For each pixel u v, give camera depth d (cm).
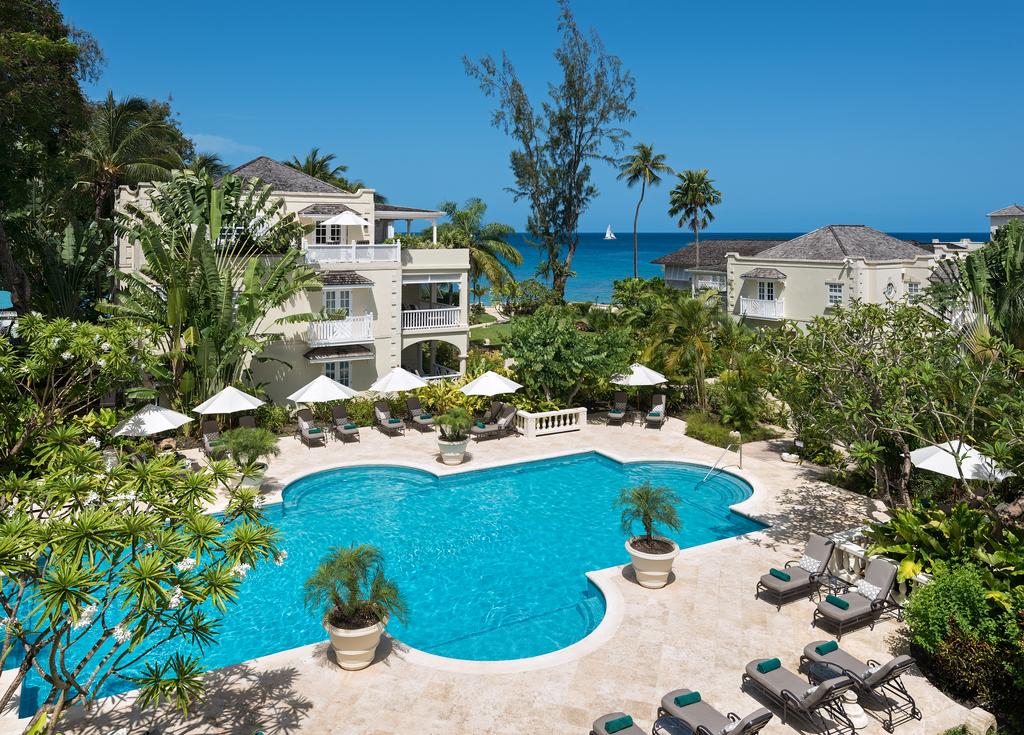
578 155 5750
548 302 5825
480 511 2056
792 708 1068
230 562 905
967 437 1444
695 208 6738
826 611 1305
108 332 1399
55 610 754
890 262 3928
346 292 3058
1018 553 1241
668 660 1231
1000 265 1955
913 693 1138
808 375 1703
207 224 2695
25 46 2495
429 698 1126
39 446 1191
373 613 1224
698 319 2998
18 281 2652
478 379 2761
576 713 1090
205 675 1184
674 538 1869
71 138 3359
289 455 2478
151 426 1981
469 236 5697
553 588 1590
